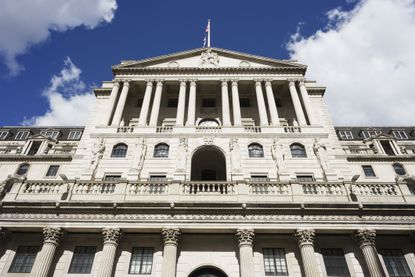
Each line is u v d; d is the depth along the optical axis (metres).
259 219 21.47
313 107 33.94
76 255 21.50
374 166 35.38
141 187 23.64
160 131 29.95
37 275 19.14
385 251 21.84
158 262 21.03
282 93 36.09
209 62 36.38
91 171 25.83
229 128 29.88
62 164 37.09
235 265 21.05
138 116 34.00
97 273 19.23
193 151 27.67
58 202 21.80
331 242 22.02
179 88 35.25
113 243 20.61
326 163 26.58
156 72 35.00
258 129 30.12
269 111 32.69
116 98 33.72
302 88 33.69
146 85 34.44
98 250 21.58
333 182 23.64
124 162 27.08
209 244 22.02
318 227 21.17
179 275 20.59
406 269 21.08
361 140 42.47
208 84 35.06
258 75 34.81
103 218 21.48
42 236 22.08
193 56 37.56
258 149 28.31
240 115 32.25
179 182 23.56
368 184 23.52
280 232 21.58
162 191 23.39
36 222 21.31
